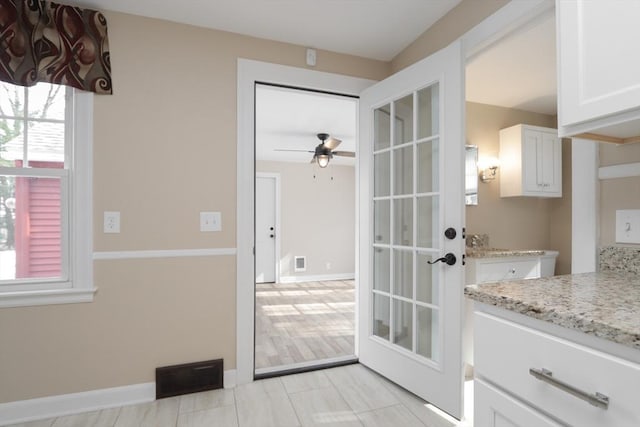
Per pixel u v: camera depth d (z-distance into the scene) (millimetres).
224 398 1980
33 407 1780
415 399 1967
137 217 1975
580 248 1345
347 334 3184
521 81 2723
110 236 1925
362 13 1983
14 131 1820
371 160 2363
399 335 2178
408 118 2121
